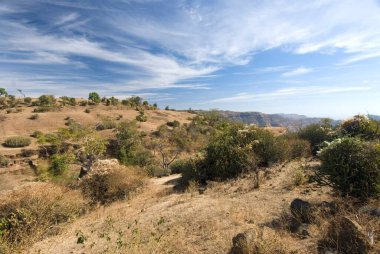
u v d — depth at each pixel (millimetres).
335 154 6246
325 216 5133
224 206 7336
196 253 4852
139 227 6789
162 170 22438
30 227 8008
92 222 8586
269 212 6398
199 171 13203
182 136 47156
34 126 61344
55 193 9727
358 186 5820
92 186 13070
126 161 34531
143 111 80688
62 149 41750
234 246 4426
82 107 82812
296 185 8164
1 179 26953
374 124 11586
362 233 3820
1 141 48938
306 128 15961
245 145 12922
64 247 6363
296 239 4641
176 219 6902
